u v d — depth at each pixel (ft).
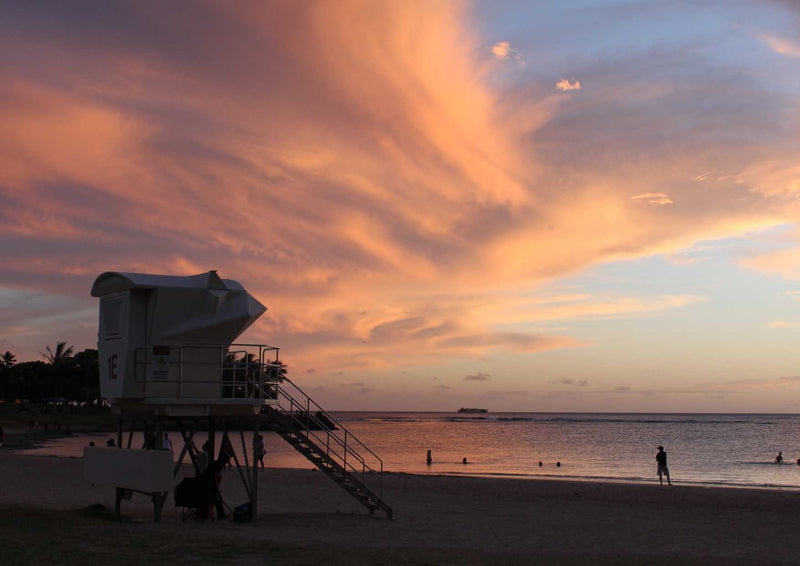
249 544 46.62
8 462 135.64
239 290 66.18
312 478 118.73
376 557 43.70
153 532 51.62
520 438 406.82
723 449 291.99
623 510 88.07
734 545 64.49
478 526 72.08
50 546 42.65
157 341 63.16
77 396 435.53
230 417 66.59
